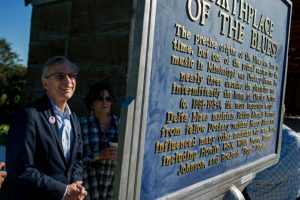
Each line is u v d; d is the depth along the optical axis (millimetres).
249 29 2773
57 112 2355
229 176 2568
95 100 3158
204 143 2299
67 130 2404
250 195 3367
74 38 4512
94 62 4223
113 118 3262
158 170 1923
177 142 2049
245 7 2668
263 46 3045
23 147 2098
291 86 27516
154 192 1901
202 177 2307
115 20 4047
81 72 4348
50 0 4879
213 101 2355
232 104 2604
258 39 2943
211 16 2268
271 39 3205
